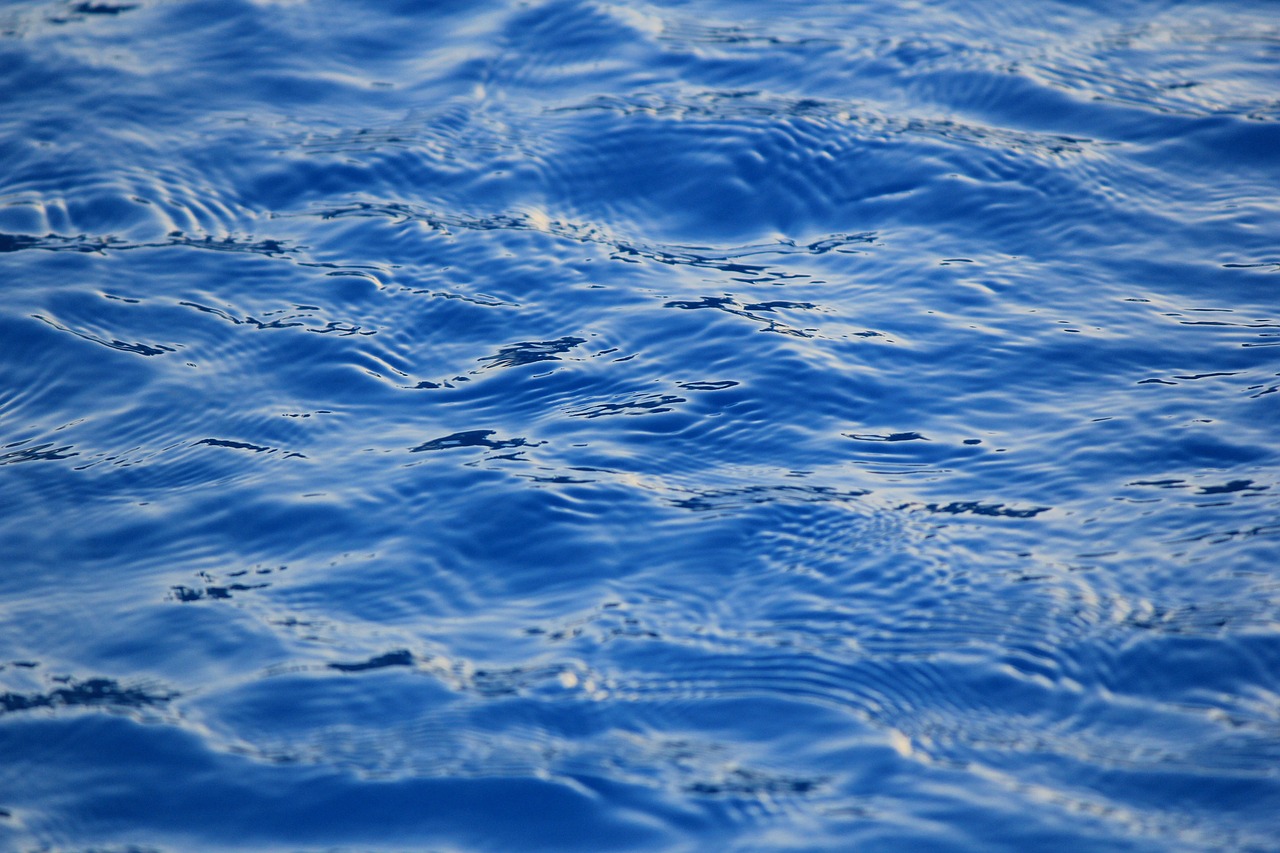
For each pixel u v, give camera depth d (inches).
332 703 190.1
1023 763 175.6
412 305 288.7
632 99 356.8
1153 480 228.7
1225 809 167.0
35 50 384.5
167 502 235.8
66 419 259.1
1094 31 389.7
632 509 227.8
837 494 229.8
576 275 297.1
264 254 306.0
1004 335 270.5
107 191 327.0
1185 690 186.4
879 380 259.4
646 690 190.2
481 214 318.7
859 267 297.6
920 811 168.1
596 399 258.2
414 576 215.9
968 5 405.1
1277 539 211.9
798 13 404.2
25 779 179.5
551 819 169.3
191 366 272.5
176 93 365.4
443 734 183.6
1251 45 377.7
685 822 167.8
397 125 350.9
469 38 391.5
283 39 391.2
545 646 199.5
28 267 300.5
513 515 227.0
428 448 246.4
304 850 167.2
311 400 262.8
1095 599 202.8
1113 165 323.6
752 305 283.7
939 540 217.5
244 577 217.8
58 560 223.0
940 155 328.5
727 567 214.2
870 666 192.7
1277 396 246.2
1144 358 261.4
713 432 247.6
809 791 172.1
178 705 190.9
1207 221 303.7
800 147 334.0
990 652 193.9
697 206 322.0
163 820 173.0
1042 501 226.1
